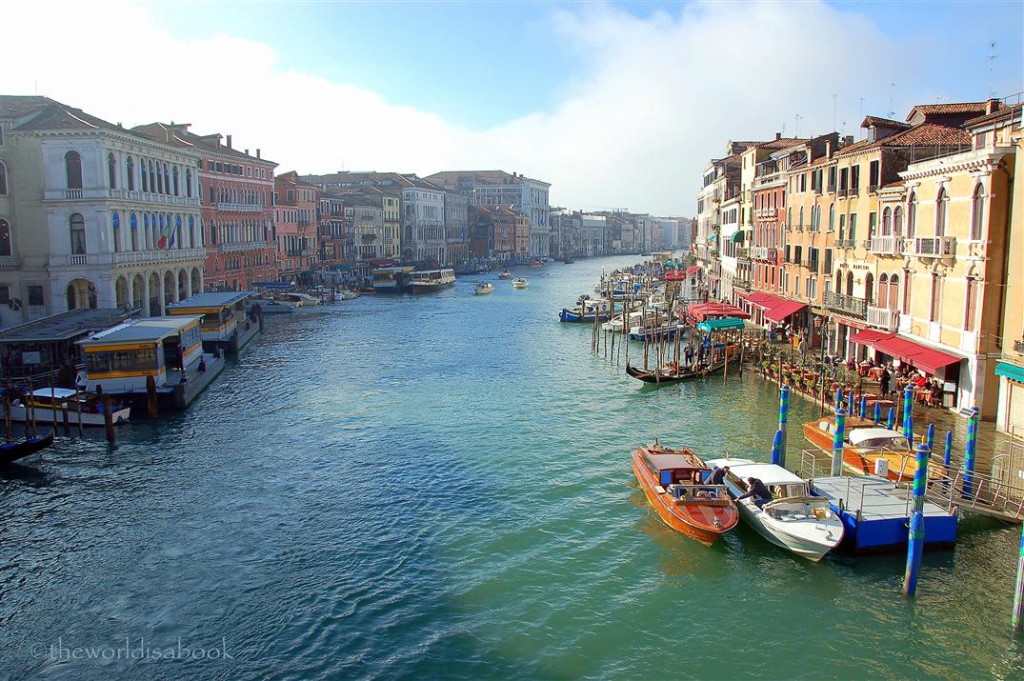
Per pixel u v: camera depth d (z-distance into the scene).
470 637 16.27
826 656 15.55
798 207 46.62
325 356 49.84
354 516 22.33
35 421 29.12
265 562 19.52
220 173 73.19
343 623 16.77
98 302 46.91
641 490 24.20
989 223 26.75
